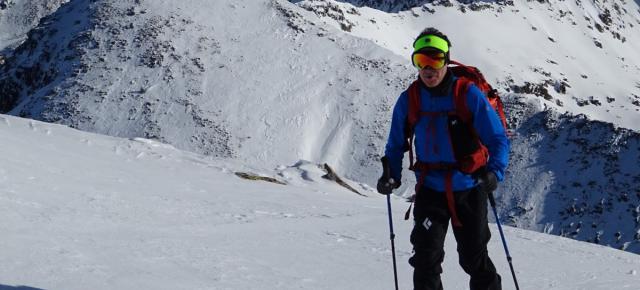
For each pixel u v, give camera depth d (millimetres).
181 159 18500
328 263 5883
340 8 177875
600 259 8562
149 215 7383
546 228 77938
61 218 6070
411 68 118250
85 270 4156
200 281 4348
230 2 132500
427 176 3883
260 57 117625
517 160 89688
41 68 125250
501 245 8898
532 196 82875
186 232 6543
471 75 3934
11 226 5238
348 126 104562
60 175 9953
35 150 13109
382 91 111875
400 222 10000
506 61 198625
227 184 14664
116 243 5211
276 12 131375
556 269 7188
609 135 86875
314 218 9391
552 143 90500
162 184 11922
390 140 4113
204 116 102562
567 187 82625
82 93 110188
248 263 5246
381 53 122938
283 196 13359
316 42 124125
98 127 101812
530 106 99500
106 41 122438
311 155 99000
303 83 113062
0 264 3994
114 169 13023
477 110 3779
